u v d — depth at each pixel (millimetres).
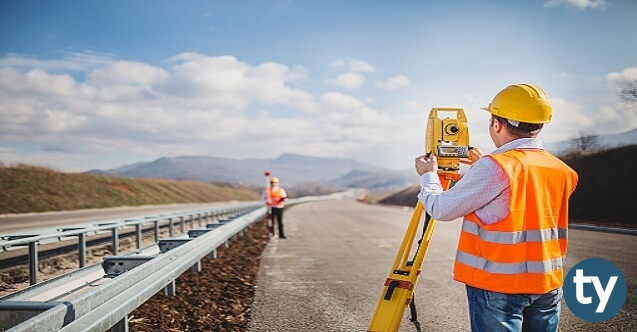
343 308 6258
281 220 15773
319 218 27641
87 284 5445
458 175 2941
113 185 52406
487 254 2430
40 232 6809
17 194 33594
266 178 16094
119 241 12969
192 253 7176
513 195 2377
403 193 69062
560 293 2570
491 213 2418
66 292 5082
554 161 2582
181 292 7008
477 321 2506
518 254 2395
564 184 2566
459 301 6648
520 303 2434
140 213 31391
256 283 7898
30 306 3225
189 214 15102
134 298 4191
